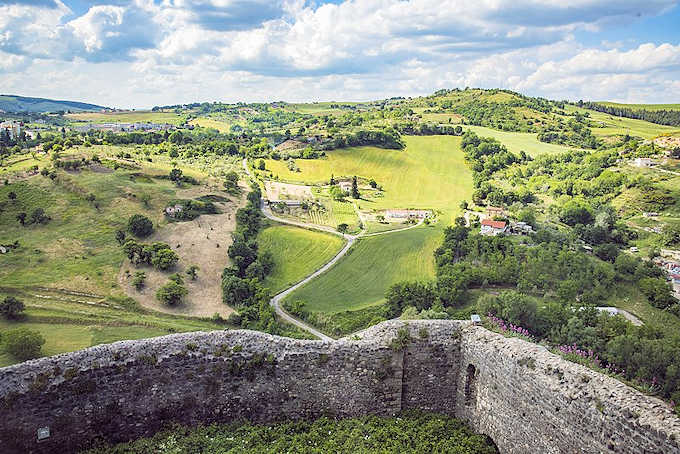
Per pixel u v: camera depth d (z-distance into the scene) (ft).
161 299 272.92
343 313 268.00
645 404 33.22
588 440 35.35
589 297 266.98
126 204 385.50
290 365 47.09
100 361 42.68
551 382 38.68
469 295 278.67
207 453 41.52
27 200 376.27
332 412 48.29
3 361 178.50
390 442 44.06
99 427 42.80
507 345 44.55
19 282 273.13
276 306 282.15
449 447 43.91
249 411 46.78
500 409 44.29
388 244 365.81
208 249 334.85
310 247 362.94
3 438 39.88
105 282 284.00
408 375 49.90
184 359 44.91
